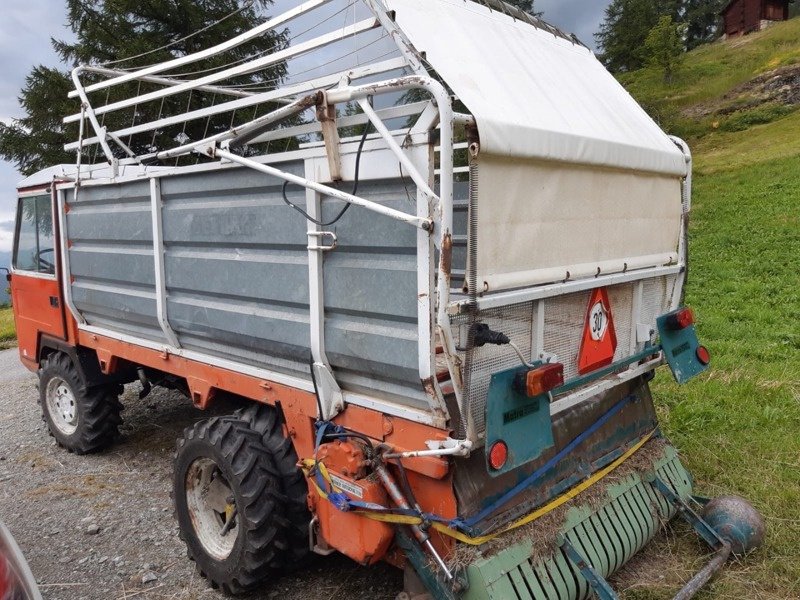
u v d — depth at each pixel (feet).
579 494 10.81
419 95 8.96
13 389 28.55
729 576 11.50
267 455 11.09
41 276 17.78
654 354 12.80
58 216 16.48
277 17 10.98
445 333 7.97
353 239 9.23
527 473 10.00
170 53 56.24
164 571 12.78
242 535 10.93
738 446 16.20
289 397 11.00
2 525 7.89
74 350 17.39
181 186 12.22
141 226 13.53
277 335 10.75
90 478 17.19
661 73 117.80
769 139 79.56
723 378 20.92
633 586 11.28
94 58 58.85
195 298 12.50
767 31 135.85
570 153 9.50
